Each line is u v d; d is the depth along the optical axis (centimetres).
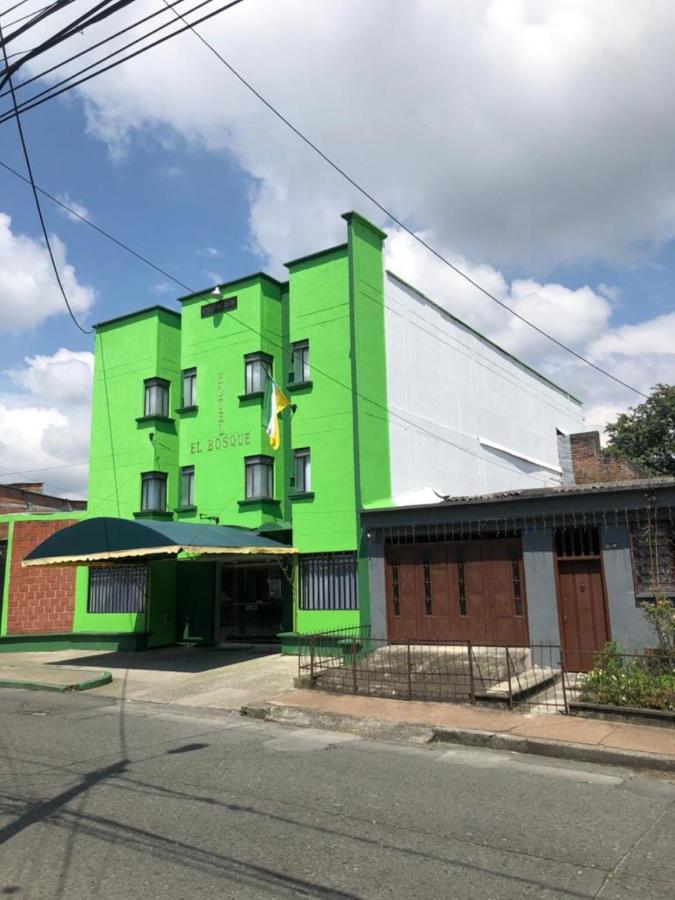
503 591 1527
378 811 656
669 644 1184
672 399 3062
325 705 1179
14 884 500
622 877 508
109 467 2250
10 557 2327
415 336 2108
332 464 1805
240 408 2050
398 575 1647
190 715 1206
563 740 910
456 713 1088
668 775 805
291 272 1961
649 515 1336
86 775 789
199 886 495
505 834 595
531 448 2841
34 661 1975
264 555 1831
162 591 2152
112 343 2331
